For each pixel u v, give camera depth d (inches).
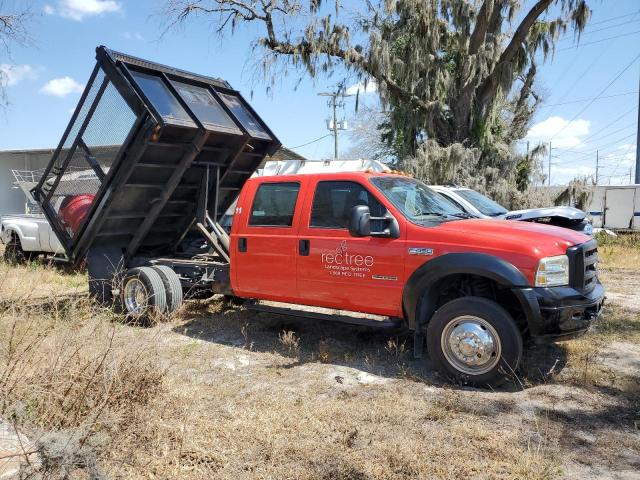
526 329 199.8
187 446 141.5
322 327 269.6
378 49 677.3
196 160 285.4
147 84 256.8
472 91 705.0
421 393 185.8
